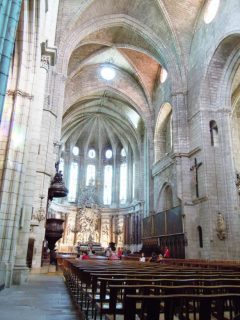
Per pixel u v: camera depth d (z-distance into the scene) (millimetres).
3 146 10055
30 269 15906
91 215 45094
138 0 25672
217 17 21219
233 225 19094
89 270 6160
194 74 24344
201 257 20656
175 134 24734
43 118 18609
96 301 4871
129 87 36125
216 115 22125
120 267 7836
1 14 5594
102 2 25391
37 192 17141
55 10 15914
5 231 9383
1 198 9469
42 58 13008
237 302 3809
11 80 10750
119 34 30312
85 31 26125
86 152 49469
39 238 16656
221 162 20938
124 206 44656
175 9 25125
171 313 2992
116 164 48531
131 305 2791
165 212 26500
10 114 10406
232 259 18594
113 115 43938
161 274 5496
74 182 47938
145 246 30484
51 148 18859
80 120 45938
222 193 20406
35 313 5383
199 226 21422
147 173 35219
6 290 8344
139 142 40500
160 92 32688
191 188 23031
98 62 34969
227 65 21734
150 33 27438
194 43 25141
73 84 34750
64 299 7082
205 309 2877
